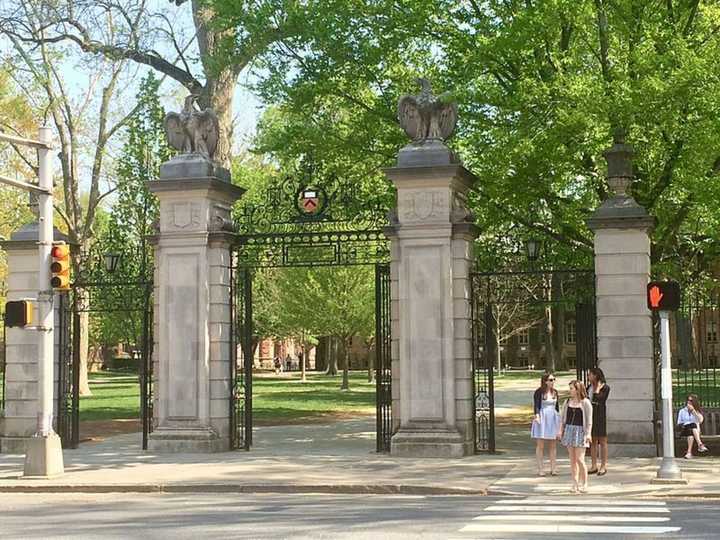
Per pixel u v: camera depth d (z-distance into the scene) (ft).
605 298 63.72
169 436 70.08
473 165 80.38
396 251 66.95
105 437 86.33
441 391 65.41
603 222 63.77
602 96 65.36
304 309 165.37
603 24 74.13
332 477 55.72
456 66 79.71
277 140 84.33
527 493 49.90
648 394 62.59
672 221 82.38
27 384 75.10
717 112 66.74
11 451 74.79
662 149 75.51
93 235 138.10
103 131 134.51
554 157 71.97
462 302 65.87
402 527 38.22
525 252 77.41
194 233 70.79
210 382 70.79
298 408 121.29
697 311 77.82
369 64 80.79
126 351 329.72
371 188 88.38
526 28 71.72
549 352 189.47
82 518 42.98
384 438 68.03
